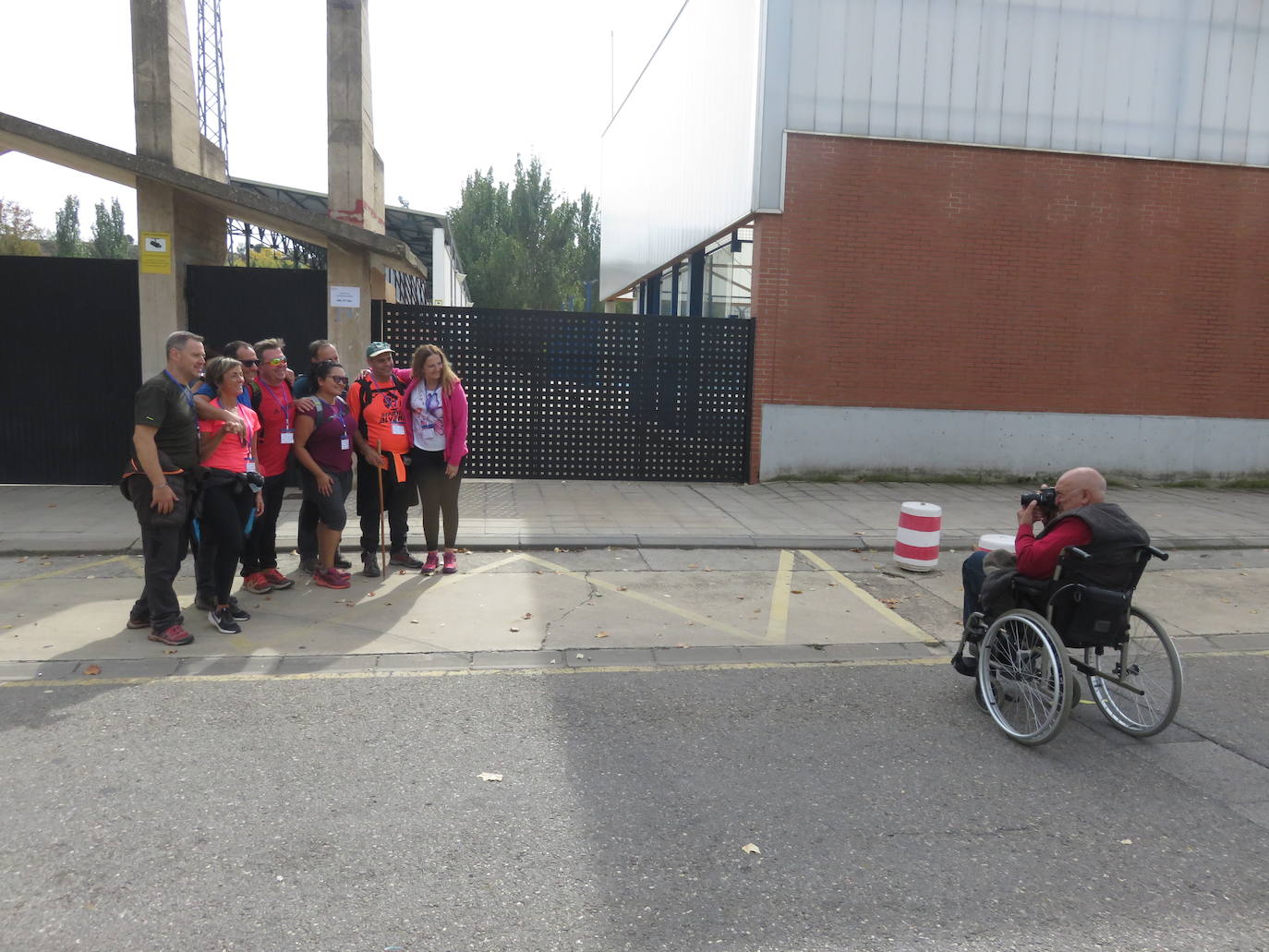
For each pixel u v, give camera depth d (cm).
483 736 429
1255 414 1284
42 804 353
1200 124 1227
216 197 890
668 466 1161
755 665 543
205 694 471
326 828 341
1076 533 436
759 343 1162
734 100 1245
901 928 289
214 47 2527
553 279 5944
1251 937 288
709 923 289
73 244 6366
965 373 1212
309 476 668
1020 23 1173
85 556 740
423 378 709
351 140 991
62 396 979
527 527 866
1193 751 434
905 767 407
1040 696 437
